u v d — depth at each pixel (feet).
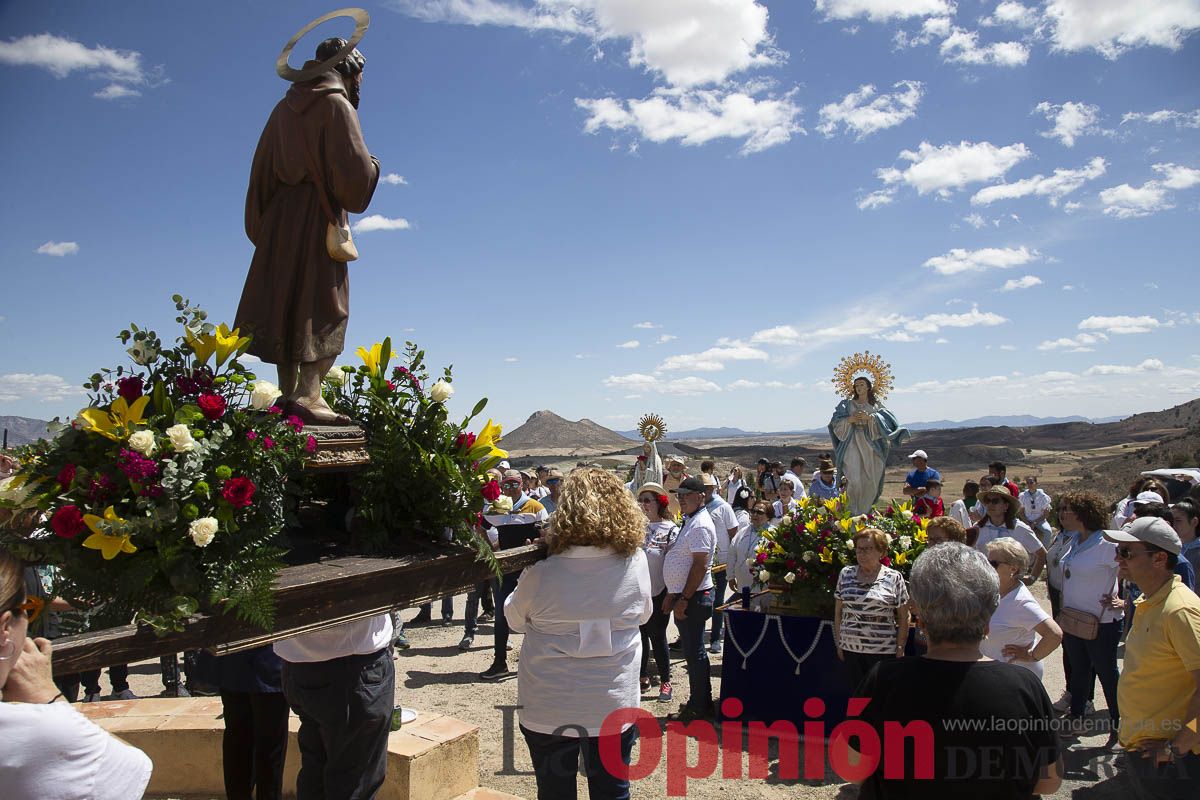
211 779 16.72
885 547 19.34
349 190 11.91
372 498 11.53
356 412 12.30
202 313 10.53
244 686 12.98
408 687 27.07
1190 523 22.63
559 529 11.53
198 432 9.54
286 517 10.27
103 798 7.11
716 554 31.24
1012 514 25.58
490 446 12.19
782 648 22.11
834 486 44.37
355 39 12.74
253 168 12.65
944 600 8.36
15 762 6.67
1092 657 20.29
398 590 10.61
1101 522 20.49
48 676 7.32
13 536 8.86
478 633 36.06
